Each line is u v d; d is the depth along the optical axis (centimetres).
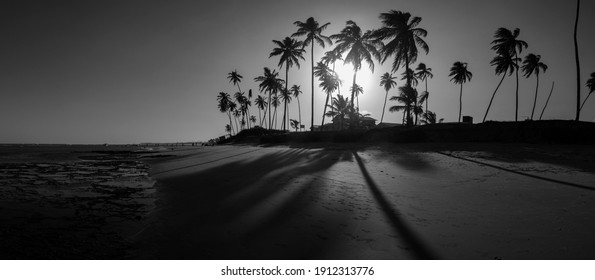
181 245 540
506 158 1606
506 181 1059
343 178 1190
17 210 776
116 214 738
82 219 696
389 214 714
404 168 1422
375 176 1230
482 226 618
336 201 835
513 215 682
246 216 702
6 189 1103
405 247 525
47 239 568
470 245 527
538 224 615
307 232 597
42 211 767
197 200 870
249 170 1467
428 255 495
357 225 637
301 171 1376
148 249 525
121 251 516
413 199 853
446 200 834
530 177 1111
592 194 840
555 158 1551
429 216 695
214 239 566
